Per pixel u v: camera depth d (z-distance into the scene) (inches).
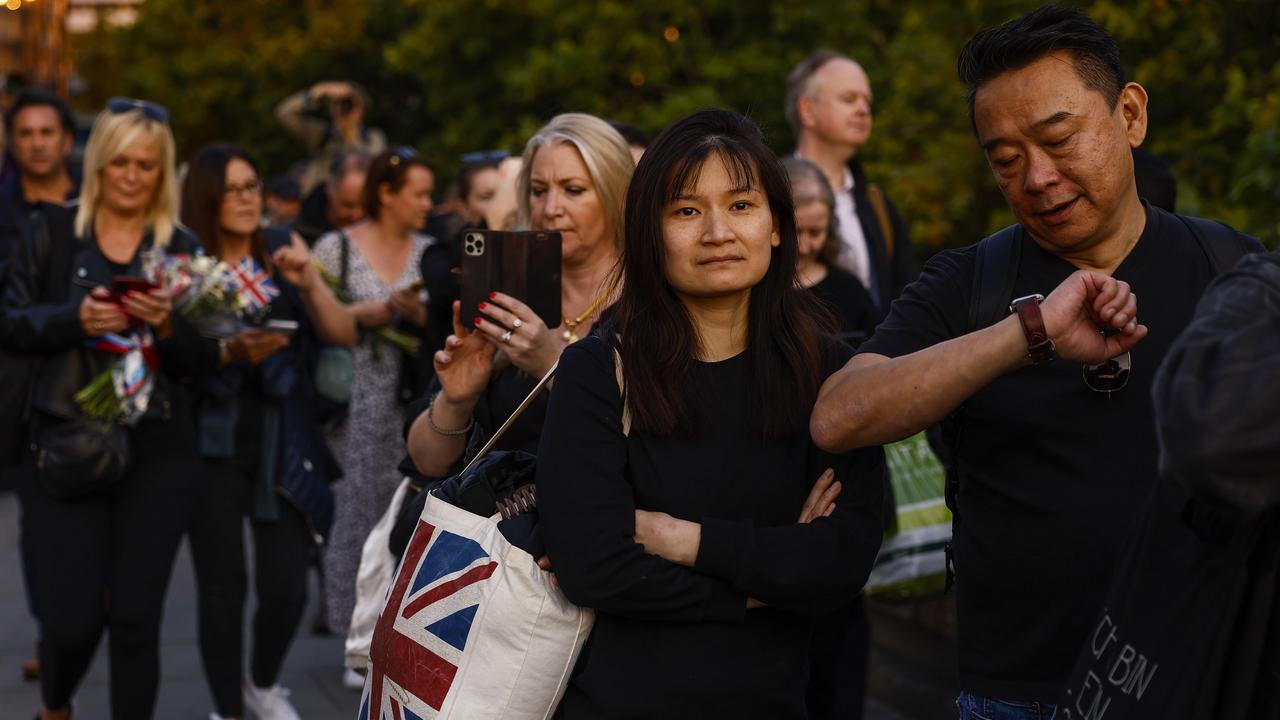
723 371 97.9
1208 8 246.7
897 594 170.2
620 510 93.9
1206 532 71.2
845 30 673.0
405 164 249.1
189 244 187.8
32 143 252.2
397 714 97.3
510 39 838.5
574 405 95.9
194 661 245.0
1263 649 70.1
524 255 120.6
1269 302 68.7
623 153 134.4
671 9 735.1
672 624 94.7
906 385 86.1
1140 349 90.7
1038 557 91.7
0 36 884.0
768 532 94.7
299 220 320.5
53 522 175.0
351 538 242.2
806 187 174.6
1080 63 88.4
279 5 1074.7
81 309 170.2
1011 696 93.8
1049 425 91.1
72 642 174.7
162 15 1085.8
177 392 181.5
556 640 95.0
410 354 244.4
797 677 98.7
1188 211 223.8
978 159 288.7
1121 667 74.8
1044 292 94.3
